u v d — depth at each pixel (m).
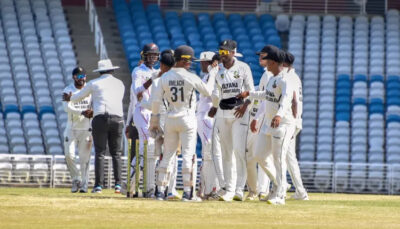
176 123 42.06
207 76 45.81
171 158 42.84
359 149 86.56
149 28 101.44
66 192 53.81
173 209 34.97
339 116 90.75
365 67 97.38
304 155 86.25
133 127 47.44
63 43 98.00
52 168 69.75
